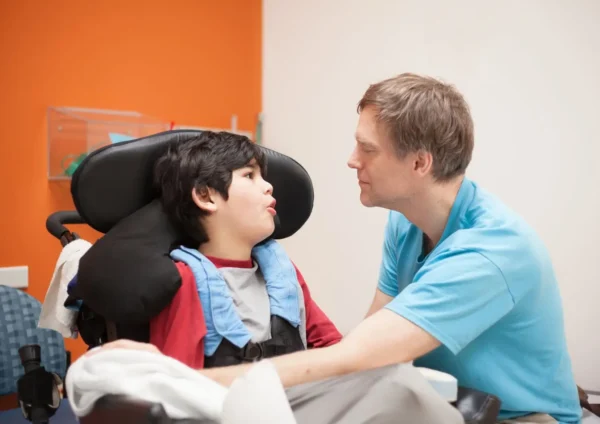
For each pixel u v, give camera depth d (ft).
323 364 3.17
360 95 8.32
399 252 4.89
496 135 7.11
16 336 5.72
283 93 9.37
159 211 3.85
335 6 8.56
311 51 8.93
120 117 8.05
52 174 7.66
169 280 3.47
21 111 7.48
